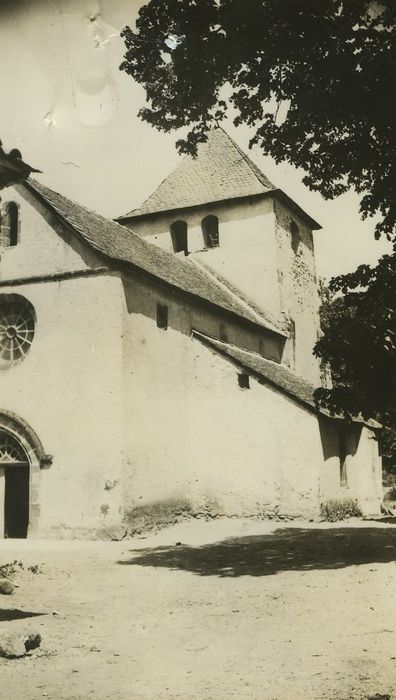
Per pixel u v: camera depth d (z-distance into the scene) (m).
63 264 17.31
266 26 10.13
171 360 19.02
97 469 16.06
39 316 17.31
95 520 15.84
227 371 20.00
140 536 16.22
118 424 16.11
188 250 28.39
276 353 26.58
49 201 17.67
